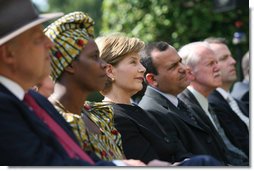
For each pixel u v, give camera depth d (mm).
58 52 6922
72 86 6977
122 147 8070
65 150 6078
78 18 7023
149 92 9188
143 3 18609
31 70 6066
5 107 5715
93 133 7156
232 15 17766
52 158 5715
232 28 17859
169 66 9289
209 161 6207
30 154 5629
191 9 18109
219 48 12023
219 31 17984
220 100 11258
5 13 6023
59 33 6949
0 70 6027
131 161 6375
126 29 18766
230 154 10297
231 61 12031
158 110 8938
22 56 6027
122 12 18875
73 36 6941
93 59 6996
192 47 10625
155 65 9312
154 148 8320
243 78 14609
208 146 9430
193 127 9344
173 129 8852
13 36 5871
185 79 9344
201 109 10031
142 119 8383
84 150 6777
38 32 6129
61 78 6984
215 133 9914
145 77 9367
